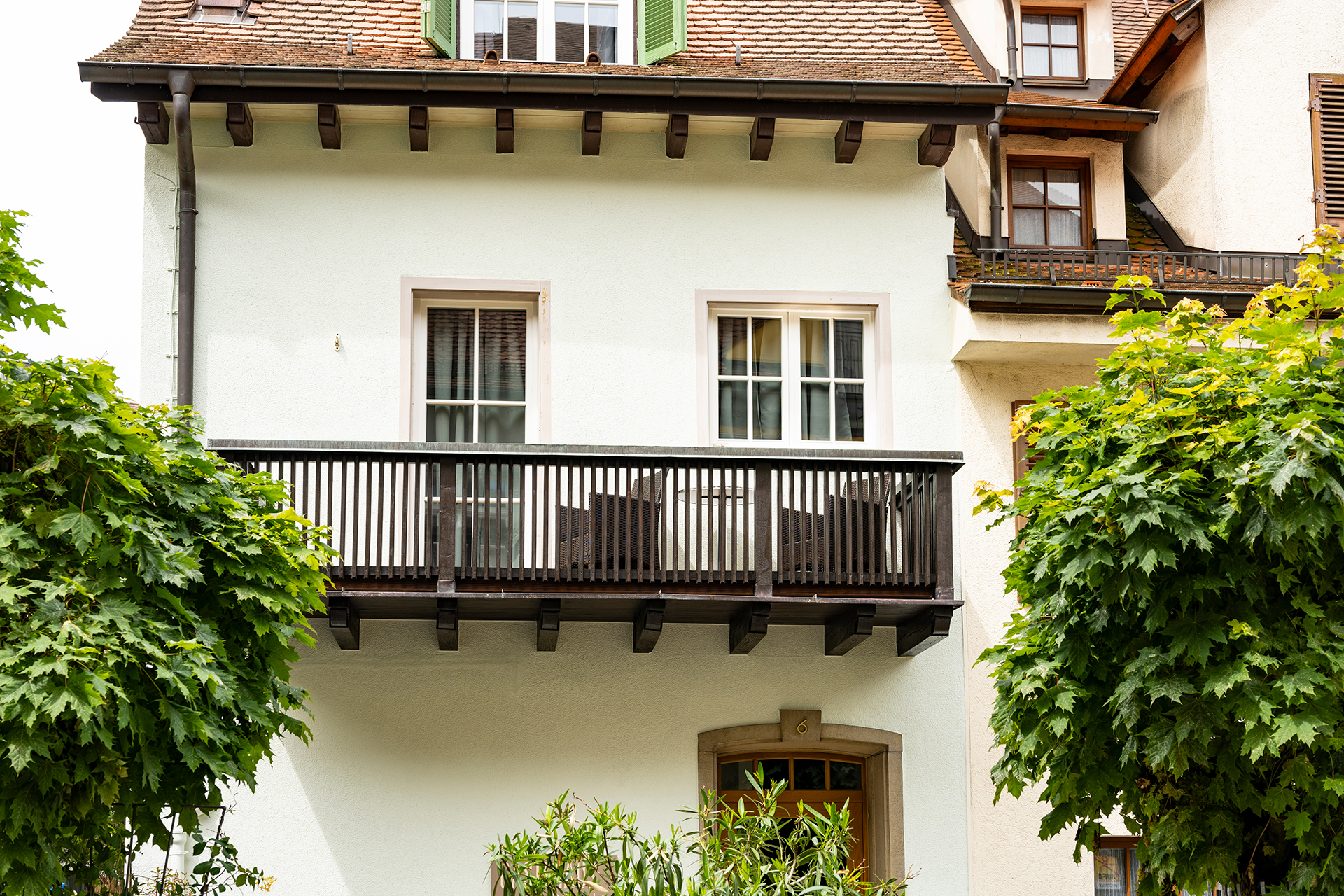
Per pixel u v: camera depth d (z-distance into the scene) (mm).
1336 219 12578
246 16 12016
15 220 7254
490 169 11562
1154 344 8273
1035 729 8047
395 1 12328
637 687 10875
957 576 11289
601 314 11453
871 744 10961
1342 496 7039
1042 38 14078
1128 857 11062
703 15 12484
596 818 7645
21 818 6238
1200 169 12859
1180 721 7273
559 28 12195
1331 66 12875
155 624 6715
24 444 6910
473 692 10758
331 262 11312
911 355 11609
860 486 10391
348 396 11141
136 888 8297
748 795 11203
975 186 12508
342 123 11469
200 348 11078
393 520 10031
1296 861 7289
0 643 6359
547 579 10070
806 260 11688
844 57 12250
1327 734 7102
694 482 11180
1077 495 7898
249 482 8039
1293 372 7676
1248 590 7332
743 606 10336
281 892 10367
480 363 11484
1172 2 15430
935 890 10820
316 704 10656
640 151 11703
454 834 10539
